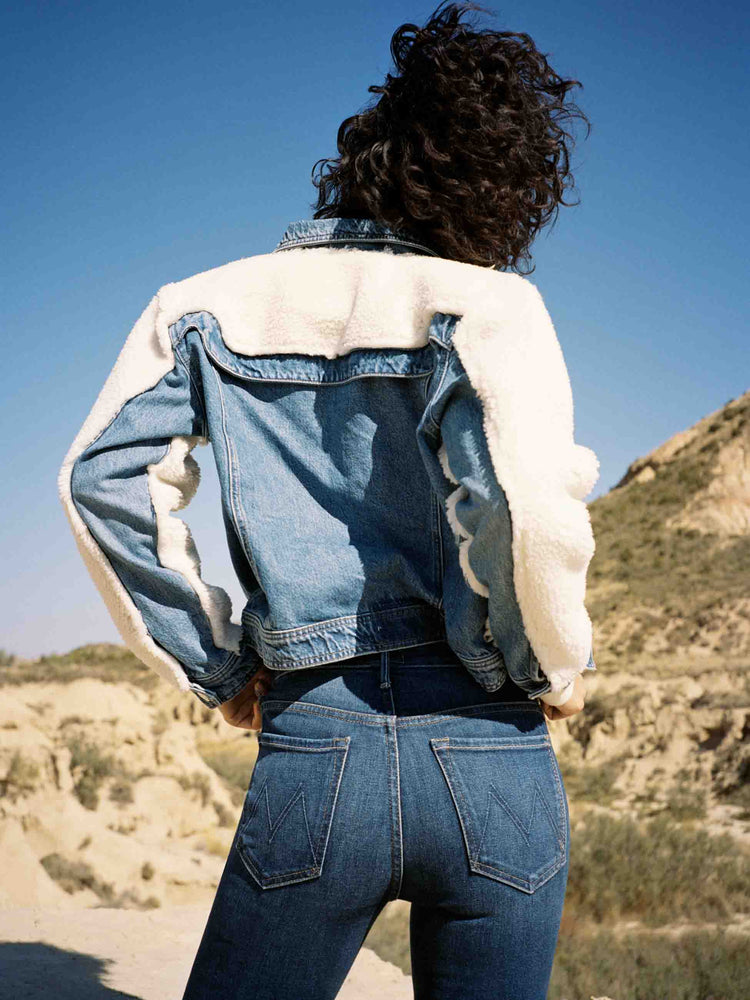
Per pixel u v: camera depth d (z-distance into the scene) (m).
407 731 1.25
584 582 1.16
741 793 16.50
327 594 1.31
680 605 37.53
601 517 53.53
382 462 1.35
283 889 1.24
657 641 34.78
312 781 1.25
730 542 46.53
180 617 1.41
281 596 1.31
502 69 1.42
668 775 19.27
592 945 8.56
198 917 4.73
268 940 1.25
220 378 1.42
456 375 1.21
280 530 1.36
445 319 1.27
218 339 1.42
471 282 1.28
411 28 1.44
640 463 60.22
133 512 1.38
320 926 1.24
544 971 1.28
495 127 1.38
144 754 12.70
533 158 1.45
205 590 1.39
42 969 3.43
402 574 1.31
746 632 33.41
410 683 1.28
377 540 1.35
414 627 1.30
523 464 1.13
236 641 1.42
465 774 1.24
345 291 1.39
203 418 1.45
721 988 7.36
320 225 1.46
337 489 1.37
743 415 58.25
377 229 1.42
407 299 1.33
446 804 1.23
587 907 9.88
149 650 1.42
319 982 1.26
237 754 24.30
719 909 9.72
